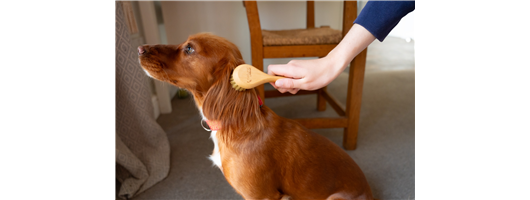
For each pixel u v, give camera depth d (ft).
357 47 2.73
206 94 3.03
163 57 3.03
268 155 3.18
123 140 5.10
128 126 5.16
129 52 4.94
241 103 3.01
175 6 9.07
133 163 4.59
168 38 9.43
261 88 5.42
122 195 4.47
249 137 3.12
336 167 3.42
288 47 5.06
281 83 2.71
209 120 3.16
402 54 15.76
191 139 6.43
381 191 4.69
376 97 9.24
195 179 5.00
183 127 7.05
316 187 3.35
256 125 3.13
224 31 9.61
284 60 10.71
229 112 3.00
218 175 5.10
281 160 3.25
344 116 5.84
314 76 2.72
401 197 4.55
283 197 3.47
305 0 9.93
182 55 3.03
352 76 5.35
